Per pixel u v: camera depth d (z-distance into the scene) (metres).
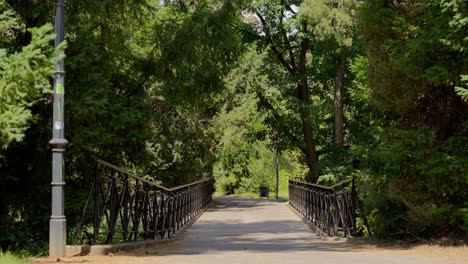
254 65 31.70
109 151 12.92
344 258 8.98
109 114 11.76
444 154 10.09
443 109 11.06
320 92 36.94
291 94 34.44
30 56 7.25
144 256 9.80
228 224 21.72
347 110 33.78
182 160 28.19
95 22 12.23
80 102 10.81
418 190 10.96
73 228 12.52
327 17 25.45
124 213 11.67
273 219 24.39
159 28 13.05
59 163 9.36
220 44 12.98
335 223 15.02
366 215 13.81
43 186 11.80
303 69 33.66
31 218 11.63
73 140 11.36
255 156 55.53
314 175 33.34
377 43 11.55
